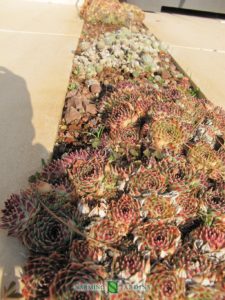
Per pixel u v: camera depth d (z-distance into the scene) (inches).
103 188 14.6
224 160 17.5
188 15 71.8
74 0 66.4
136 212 13.3
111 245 12.6
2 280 12.4
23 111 23.2
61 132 22.0
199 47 44.1
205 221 14.1
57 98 25.4
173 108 19.7
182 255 12.3
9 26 45.1
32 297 11.2
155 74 31.9
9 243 13.8
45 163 17.3
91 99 26.4
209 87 30.7
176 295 11.0
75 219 13.4
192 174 15.2
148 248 12.3
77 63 32.2
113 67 31.8
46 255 12.6
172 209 13.7
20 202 13.1
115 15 49.1
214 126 20.4
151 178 14.3
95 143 19.7
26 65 31.4
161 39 46.1
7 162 18.1
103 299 10.9
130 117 19.5
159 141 16.9
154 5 69.9
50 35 42.1
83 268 11.0
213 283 11.8
